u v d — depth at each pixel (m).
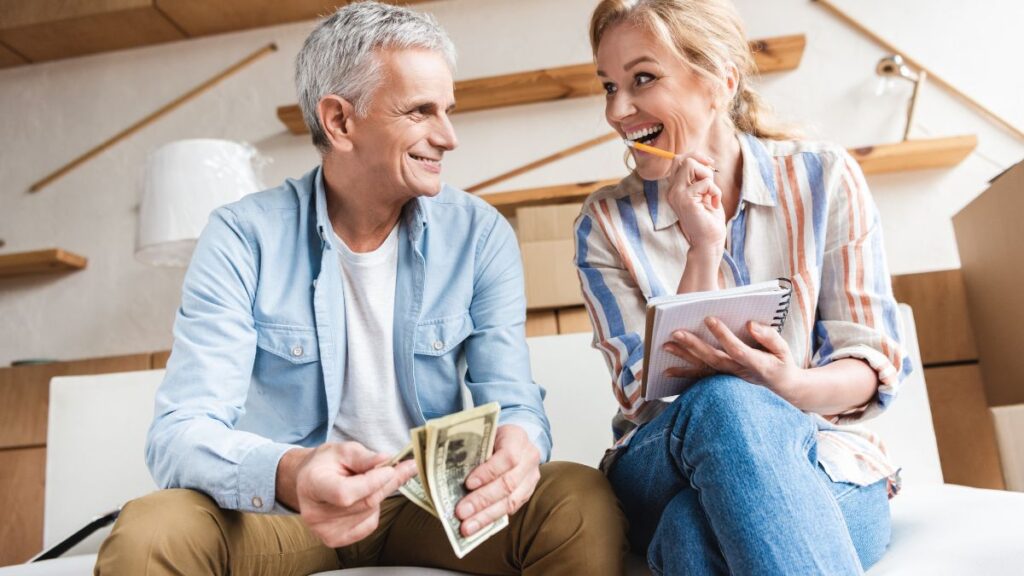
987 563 0.98
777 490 0.95
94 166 3.13
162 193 2.52
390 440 1.39
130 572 1.02
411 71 1.35
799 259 1.33
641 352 1.31
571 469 1.21
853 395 1.20
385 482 0.98
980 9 2.77
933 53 2.77
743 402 1.01
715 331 1.09
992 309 2.24
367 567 1.23
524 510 1.19
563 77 2.81
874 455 1.20
